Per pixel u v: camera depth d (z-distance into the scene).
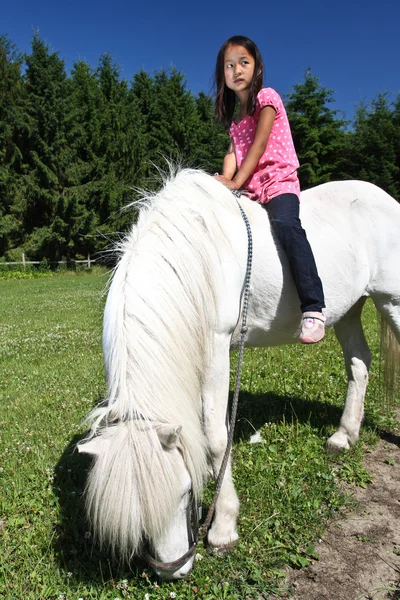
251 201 2.48
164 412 1.74
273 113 2.41
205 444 1.99
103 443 1.60
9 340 6.86
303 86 29.72
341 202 2.72
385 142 29.97
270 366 4.65
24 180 25.34
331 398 3.85
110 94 30.39
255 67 2.47
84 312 9.50
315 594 1.96
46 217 26.25
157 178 2.48
